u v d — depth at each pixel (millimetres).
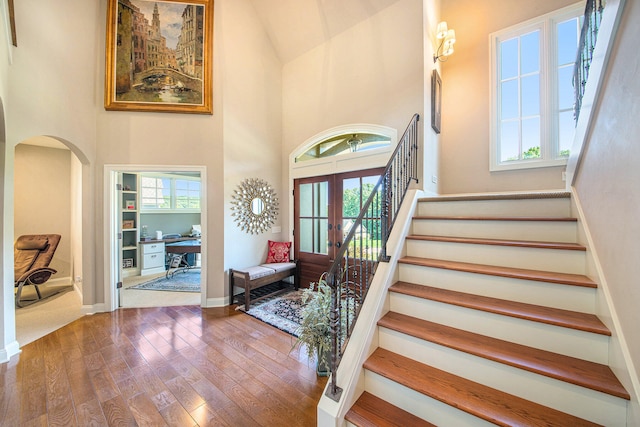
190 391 2020
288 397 1955
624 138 1192
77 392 2014
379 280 2039
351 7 3719
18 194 4613
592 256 1547
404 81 3348
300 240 4680
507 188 3434
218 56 3990
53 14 3094
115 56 3676
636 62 1095
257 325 3227
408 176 3021
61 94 3193
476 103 3629
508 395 1350
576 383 1188
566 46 3150
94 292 3650
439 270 2006
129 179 5871
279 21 4363
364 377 1636
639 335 1055
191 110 3850
